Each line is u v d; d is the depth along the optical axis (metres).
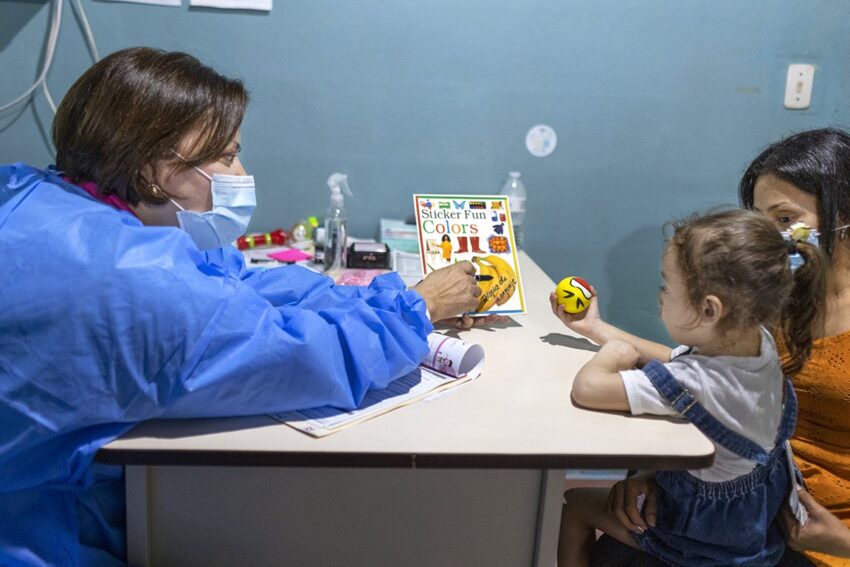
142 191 1.04
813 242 1.25
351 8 1.92
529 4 1.94
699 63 2.02
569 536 1.29
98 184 1.03
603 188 2.11
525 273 1.79
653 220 2.15
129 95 0.99
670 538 1.13
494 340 1.33
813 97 2.06
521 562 1.11
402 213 2.09
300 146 2.01
